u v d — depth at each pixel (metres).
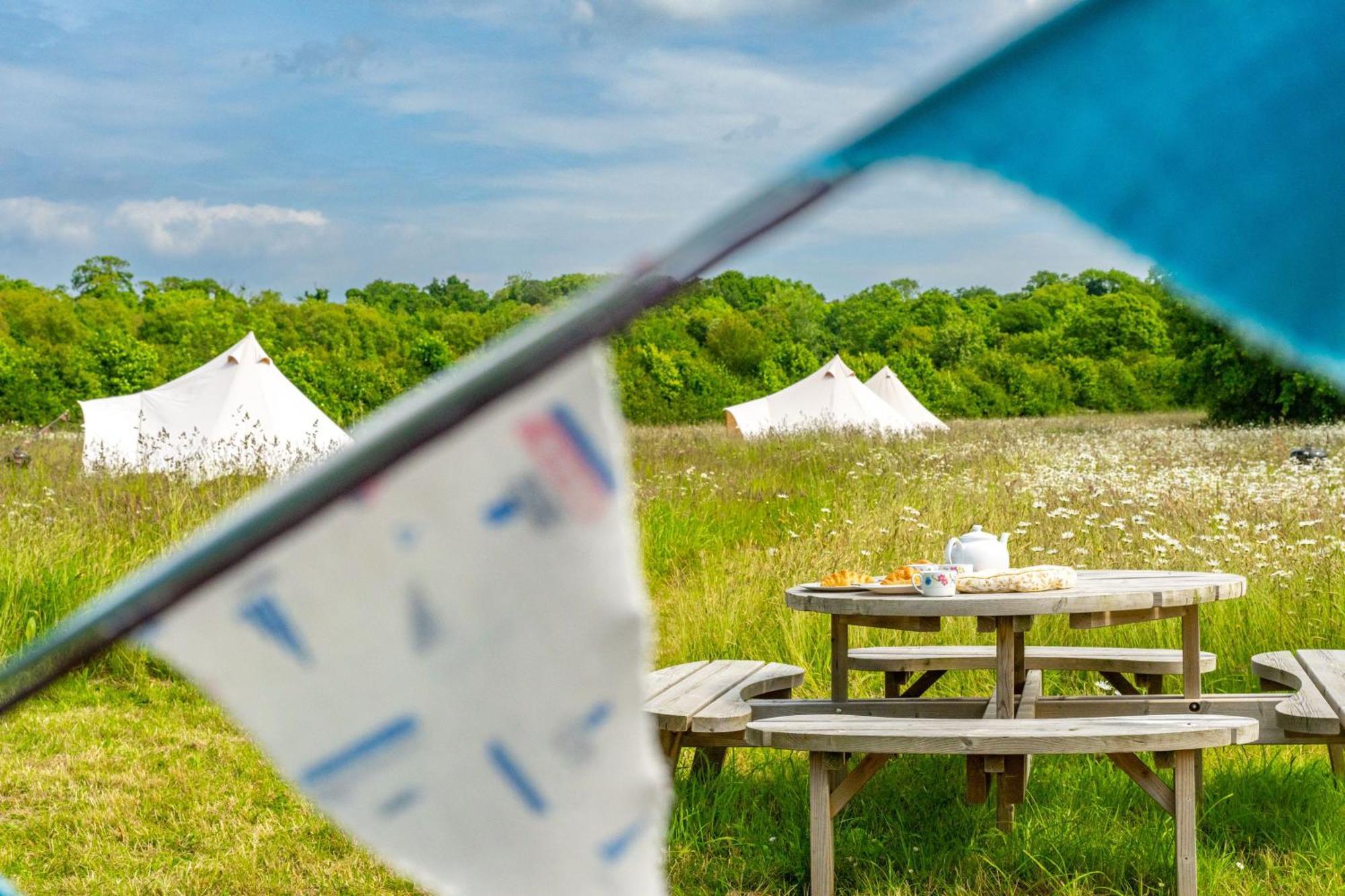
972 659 3.98
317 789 0.24
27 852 3.49
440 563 0.23
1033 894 2.94
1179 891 2.75
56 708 5.02
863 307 57.66
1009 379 43.03
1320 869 2.97
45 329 43.66
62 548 6.38
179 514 7.29
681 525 7.94
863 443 14.39
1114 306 44.06
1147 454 11.90
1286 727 3.02
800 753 4.14
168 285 64.38
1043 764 3.84
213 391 13.70
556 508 0.23
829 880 2.85
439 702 0.24
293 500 0.23
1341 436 13.40
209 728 4.74
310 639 0.24
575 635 0.24
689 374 36.22
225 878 3.26
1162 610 3.35
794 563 6.32
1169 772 3.70
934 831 3.32
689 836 3.35
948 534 6.78
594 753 0.25
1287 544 5.52
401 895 3.15
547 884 0.25
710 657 5.25
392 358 39.41
